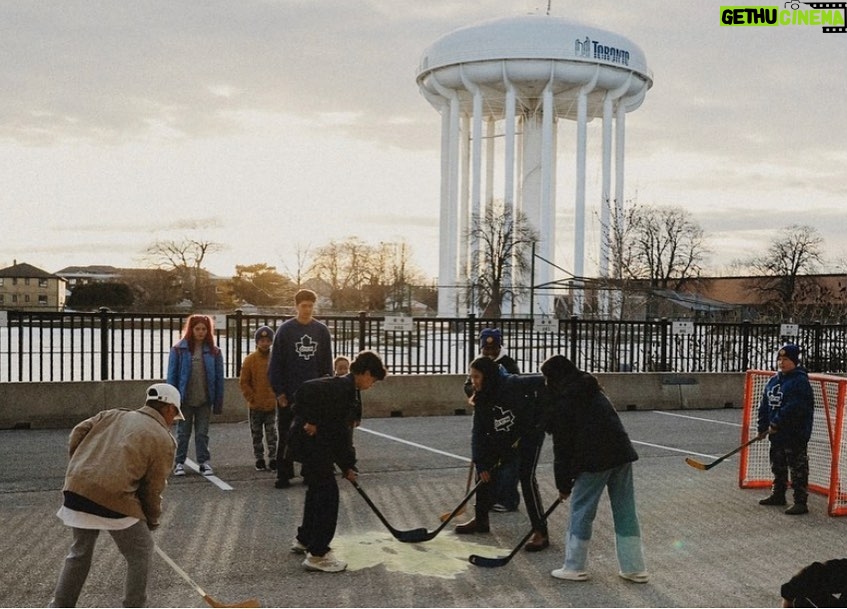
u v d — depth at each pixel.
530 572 7.30
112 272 147.75
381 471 11.58
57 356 29.88
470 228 65.62
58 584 5.55
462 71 60.31
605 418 7.01
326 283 108.50
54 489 10.05
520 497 10.20
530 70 58.91
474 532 8.55
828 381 10.09
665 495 10.51
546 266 62.19
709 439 14.95
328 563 7.18
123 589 6.60
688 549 8.16
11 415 14.48
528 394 8.03
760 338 21.08
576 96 62.69
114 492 5.45
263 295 102.69
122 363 15.16
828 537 8.71
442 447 13.48
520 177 70.44
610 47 59.78
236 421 15.69
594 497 7.09
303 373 10.19
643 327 20.25
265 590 6.70
